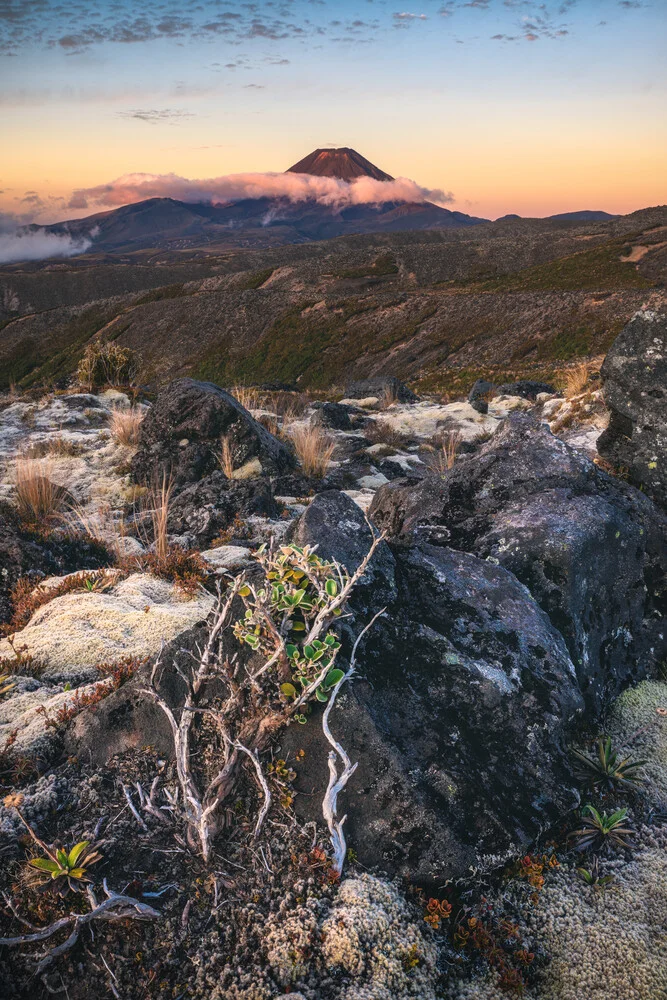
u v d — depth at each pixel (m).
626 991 2.86
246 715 3.34
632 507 5.66
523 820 3.29
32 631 5.58
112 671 4.83
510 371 49.09
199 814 3.04
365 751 3.25
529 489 5.69
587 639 4.74
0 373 123.69
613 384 6.61
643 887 3.33
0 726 4.03
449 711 3.61
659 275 103.81
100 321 128.75
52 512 9.65
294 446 14.45
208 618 3.85
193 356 102.25
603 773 3.87
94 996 2.63
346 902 2.88
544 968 2.95
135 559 7.52
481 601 4.32
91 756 3.62
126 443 13.78
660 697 4.82
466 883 3.09
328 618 3.32
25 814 3.24
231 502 9.80
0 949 2.71
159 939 2.78
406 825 3.11
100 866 3.00
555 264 121.88
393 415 19.73
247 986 2.63
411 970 2.74
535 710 3.77
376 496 6.82
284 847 3.06
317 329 97.38
